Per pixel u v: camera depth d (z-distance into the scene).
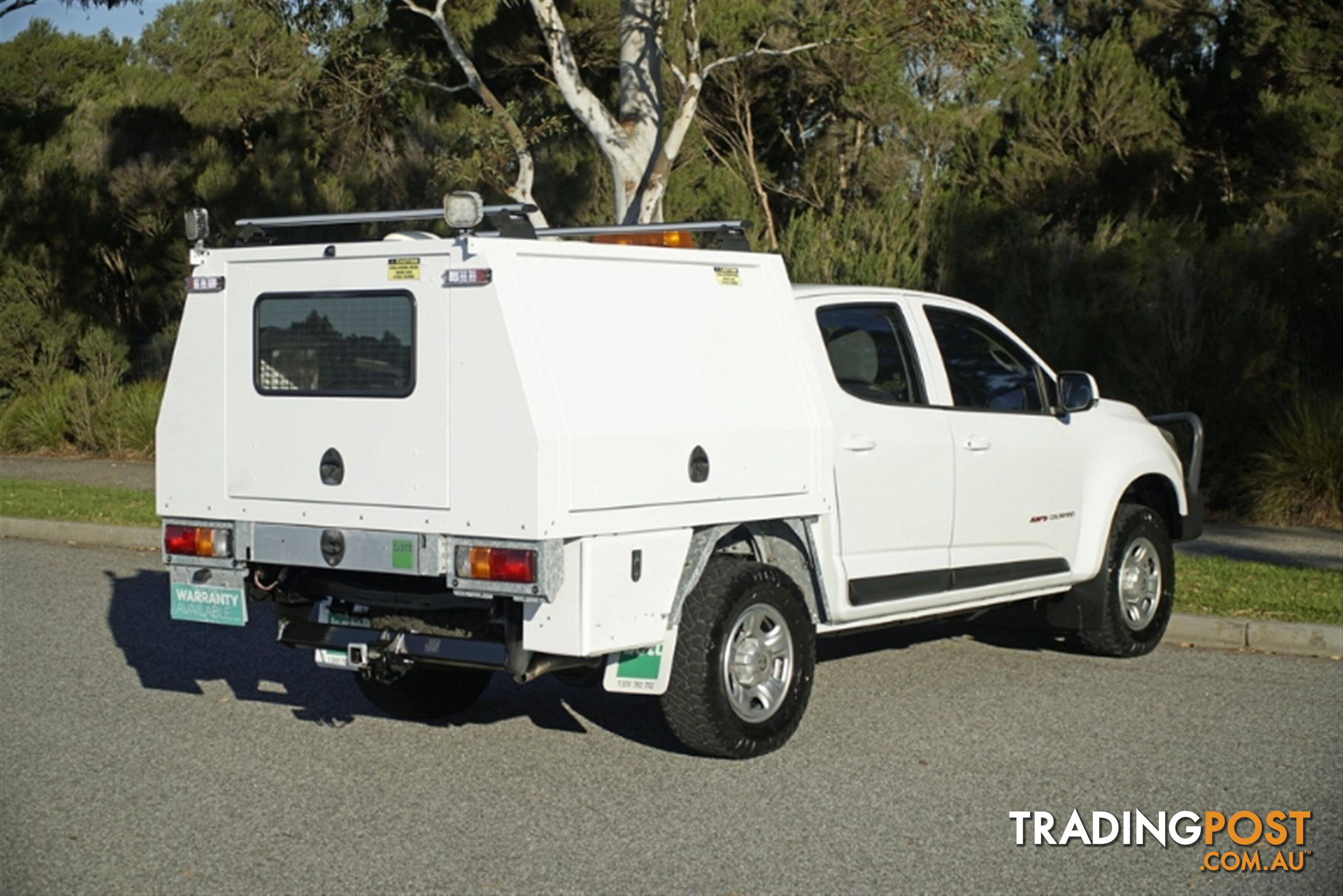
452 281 5.82
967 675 8.35
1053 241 17.88
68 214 24.16
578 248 6.02
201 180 23.66
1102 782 6.32
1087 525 8.52
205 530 6.41
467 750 6.85
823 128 30.64
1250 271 16.36
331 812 5.92
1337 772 6.48
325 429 6.13
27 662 8.61
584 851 5.45
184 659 8.75
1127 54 26.80
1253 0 26.84
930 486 7.49
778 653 6.65
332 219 6.33
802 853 5.43
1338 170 23.50
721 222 6.87
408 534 5.92
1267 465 14.62
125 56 39.91
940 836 5.63
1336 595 10.02
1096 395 8.18
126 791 6.19
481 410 5.75
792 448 6.70
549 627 5.82
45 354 22.92
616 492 5.89
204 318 6.46
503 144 16.70
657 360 6.20
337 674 8.41
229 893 5.02
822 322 7.25
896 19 14.95
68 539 13.56
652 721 7.39
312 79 31.45
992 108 29.08
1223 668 8.55
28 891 5.02
